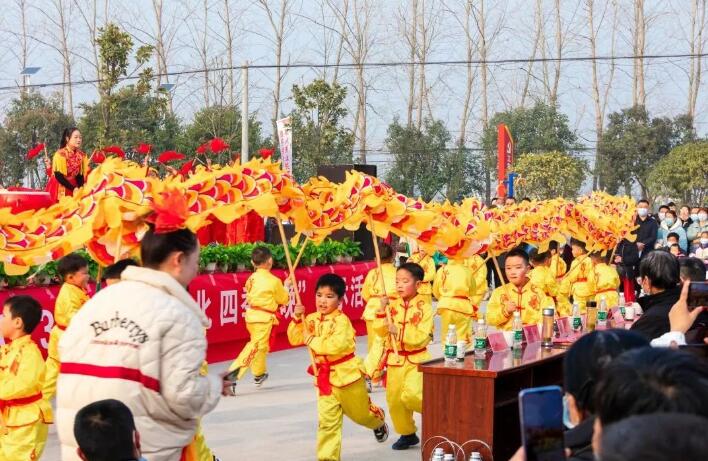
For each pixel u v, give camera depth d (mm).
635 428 1961
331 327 8273
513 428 8188
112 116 27469
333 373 8320
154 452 4723
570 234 14039
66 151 12625
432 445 7203
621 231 14984
